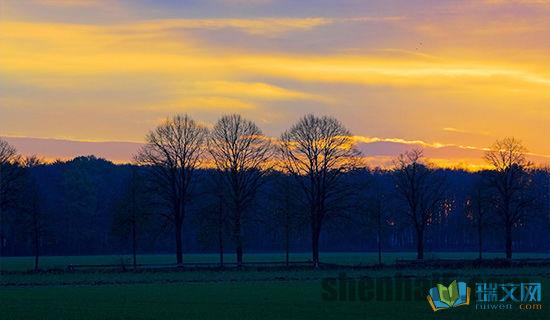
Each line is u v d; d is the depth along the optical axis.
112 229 150.12
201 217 148.88
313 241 154.50
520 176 167.62
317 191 154.38
